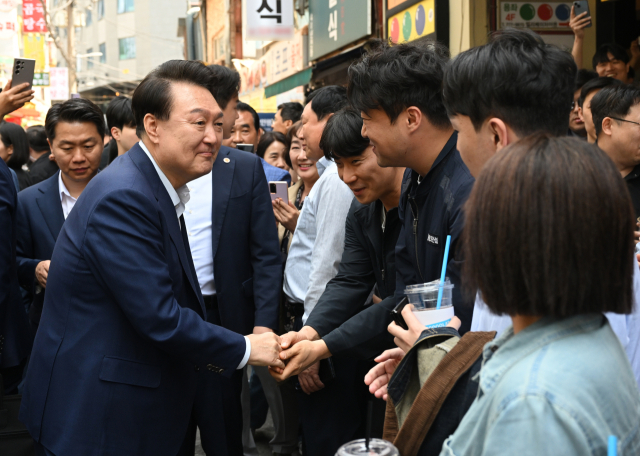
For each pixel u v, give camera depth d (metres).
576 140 0.94
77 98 3.15
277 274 2.90
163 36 34.66
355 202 2.48
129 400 1.93
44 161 5.30
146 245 1.92
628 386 0.92
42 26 19.91
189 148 2.02
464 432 1.00
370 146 2.19
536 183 0.90
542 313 0.93
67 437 1.89
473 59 1.42
